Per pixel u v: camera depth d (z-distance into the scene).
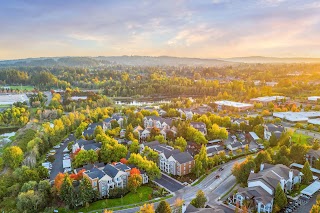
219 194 133.38
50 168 171.25
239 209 112.31
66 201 124.56
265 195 118.75
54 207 126.25
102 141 181.38
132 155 153.88
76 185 134.12
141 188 141.00
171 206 122.69
